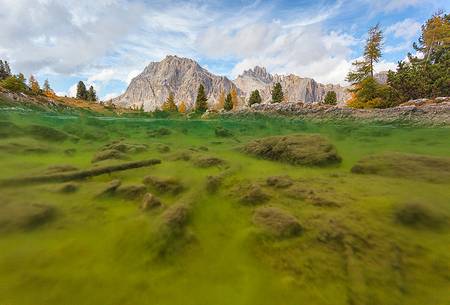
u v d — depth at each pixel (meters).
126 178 3.68
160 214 2.37
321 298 1.56
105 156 4.65
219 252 2.00
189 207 2.56
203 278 1.70
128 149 5.69
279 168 4.68
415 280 1.71
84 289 1.53
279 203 2.95
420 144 6.81
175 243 2.02
